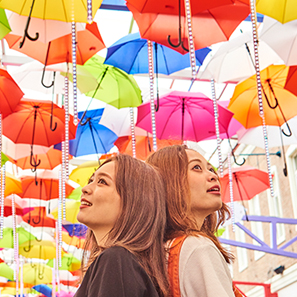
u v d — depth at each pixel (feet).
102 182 4.16
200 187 4.70
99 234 4.11
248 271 45.78
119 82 16.58
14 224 23.44
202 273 3.76
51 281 33.53
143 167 4.27
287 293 37.17
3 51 20.08
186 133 17.46
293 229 36.63
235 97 16.90
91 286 3.37
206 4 11.02
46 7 11.27
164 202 4.23
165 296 3.64
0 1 11.16
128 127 18.52
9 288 37.68
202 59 15.12
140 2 11.12
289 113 16.85
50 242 28.96
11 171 28.30
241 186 24.52
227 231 52.42
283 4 11.05
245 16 11.75
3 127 17.35
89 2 8.82
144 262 3.73
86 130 19.11
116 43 14.83
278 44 12.96
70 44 13.65
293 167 37.45
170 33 11.68
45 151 19.07
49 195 23.25
